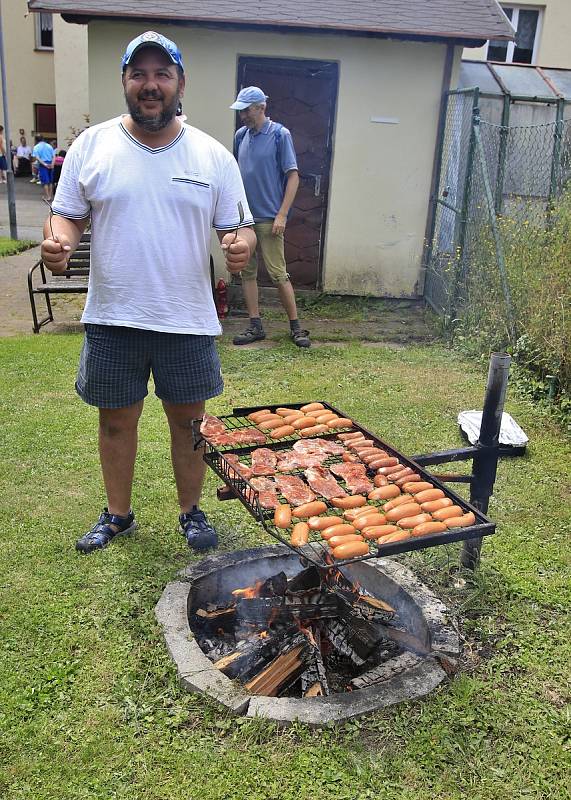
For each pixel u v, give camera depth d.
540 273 5.88
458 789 2.27
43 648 2.80
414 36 7.75
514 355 6.10
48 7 7.43
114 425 3.37
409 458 3.03
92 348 3.18
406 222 8.52
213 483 4.20
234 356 6.62
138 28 7.75
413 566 3.45
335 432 3.28
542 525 3.88
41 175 19.69
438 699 2.58
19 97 26.12
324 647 2.90
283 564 3.36
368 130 8.22
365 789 2.26
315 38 7.91
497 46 13.42
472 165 6.88
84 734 2.42
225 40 7.86
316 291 8.91
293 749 2.37
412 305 8.64
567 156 7.74
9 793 2.21
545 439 4.95
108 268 3.03
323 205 8.69
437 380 6.06
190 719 2.49
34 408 5.22
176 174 2.97
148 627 2.91
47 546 3.48
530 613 3.12
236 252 2.98
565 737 2.48
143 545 3.53
